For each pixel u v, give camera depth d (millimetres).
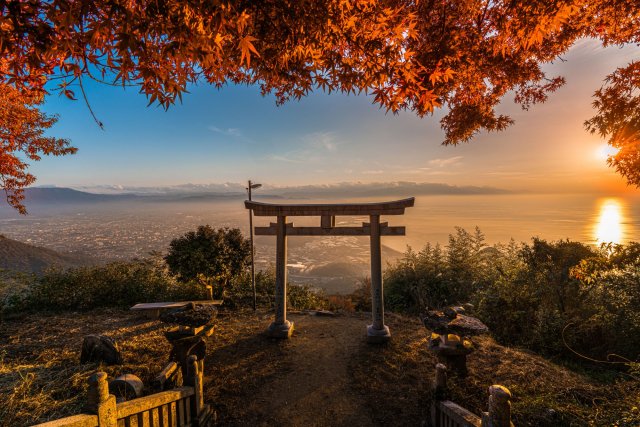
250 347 5309
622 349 4988
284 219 5859
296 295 8797
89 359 4434
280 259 5828
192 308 4039
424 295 8773
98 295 7273
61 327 5859
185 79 2189
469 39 3139
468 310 7191
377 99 2678
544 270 6484
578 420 3197
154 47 1852
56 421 2033
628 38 3539
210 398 3928
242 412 3711
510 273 7156
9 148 5980
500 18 2803
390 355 5004
